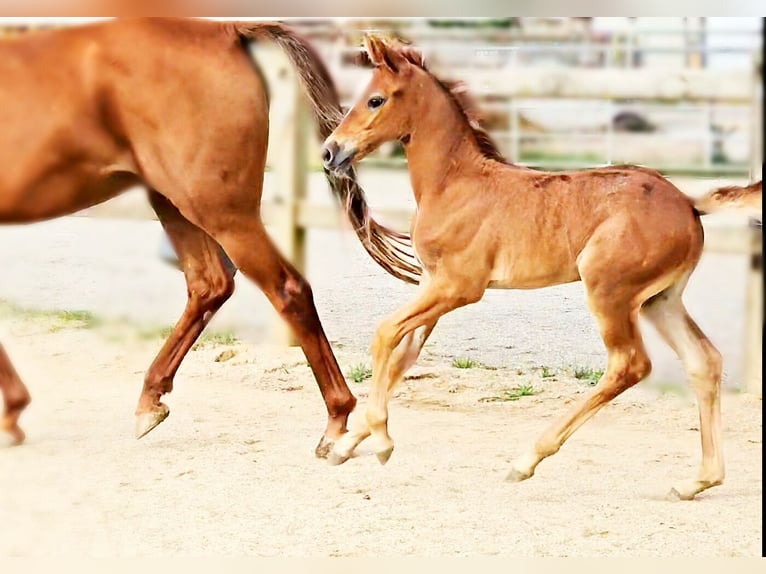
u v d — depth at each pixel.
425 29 16.52
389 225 8.86
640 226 5.75
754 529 5.53
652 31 16.09
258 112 6.63
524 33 17.11
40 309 11.05
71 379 8.74
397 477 6.38
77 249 14.30
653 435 7.39
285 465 6.59
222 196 6.58
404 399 8.23
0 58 6.55
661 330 6.05
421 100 6.03
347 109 6.91
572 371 9.01
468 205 5.96
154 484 6.22
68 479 6.30
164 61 6.49
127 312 10.95
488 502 5.95
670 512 5.79
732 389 8.53
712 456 5.95
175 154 6.54
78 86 6.50
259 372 8.91
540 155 18.25
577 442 7.22
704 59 16.44
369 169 19.47
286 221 9.18
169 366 7.12
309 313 6.79
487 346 9.86
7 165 6.54
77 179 6.65
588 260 5.80
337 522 5.61
